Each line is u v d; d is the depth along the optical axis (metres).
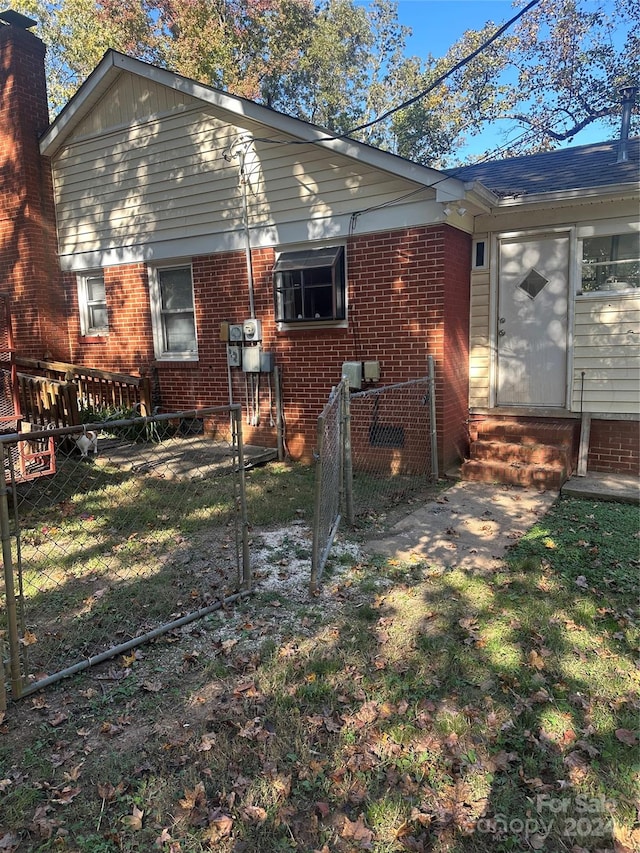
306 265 7.25
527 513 5.47
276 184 7.58
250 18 22.75
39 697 2.84
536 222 6.91
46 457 6.63
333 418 4.89
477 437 7.25
